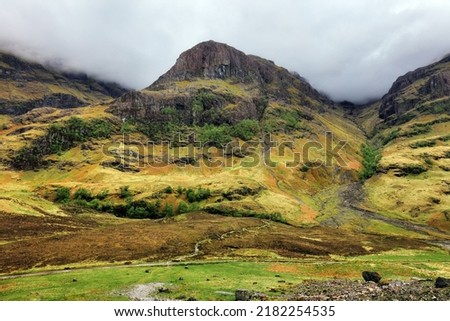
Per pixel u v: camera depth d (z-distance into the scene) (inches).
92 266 3201.3
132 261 3437.5
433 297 1705.2
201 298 1988.2
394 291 1931.6
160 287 2293.3
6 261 3211.1
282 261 3772.1
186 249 4116.6
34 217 5620.1
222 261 3582.7
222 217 7731.3
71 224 5620.1
